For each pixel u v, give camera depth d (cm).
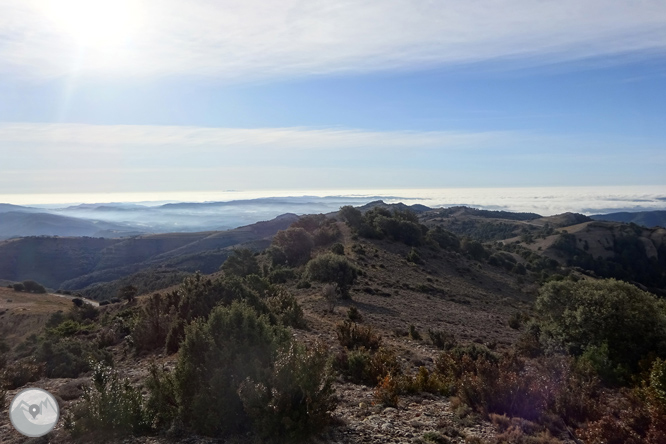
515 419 980
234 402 804
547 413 1031
